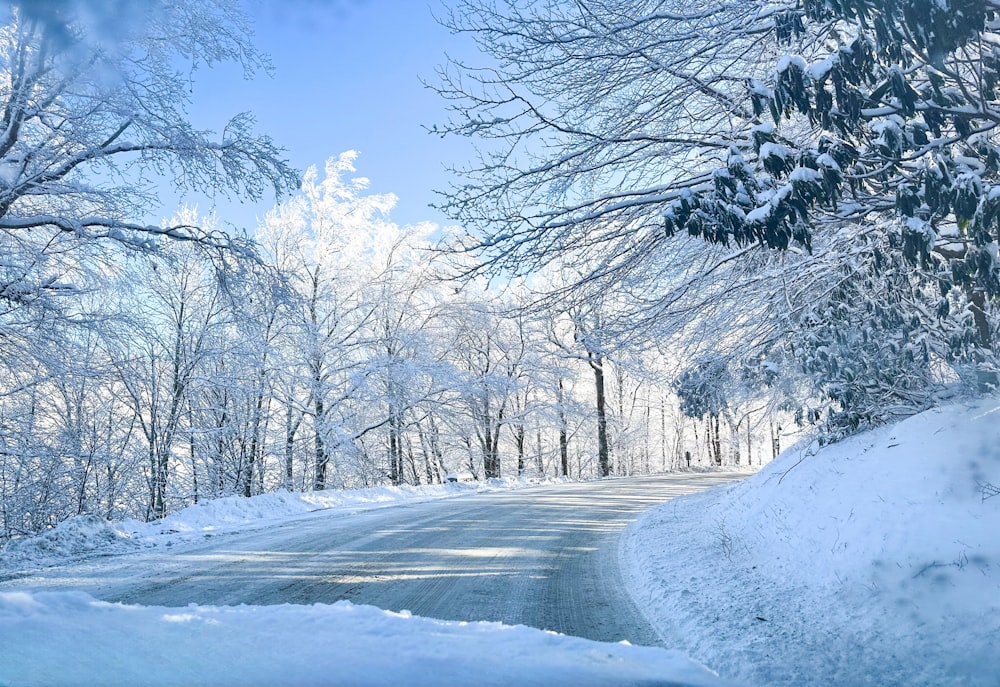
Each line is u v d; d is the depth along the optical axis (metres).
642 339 10.01
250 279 16.11
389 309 31.69
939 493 7.43
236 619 4.81
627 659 4.34
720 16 7.91
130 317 15.66
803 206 5.86
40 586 8.27
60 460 19.20
